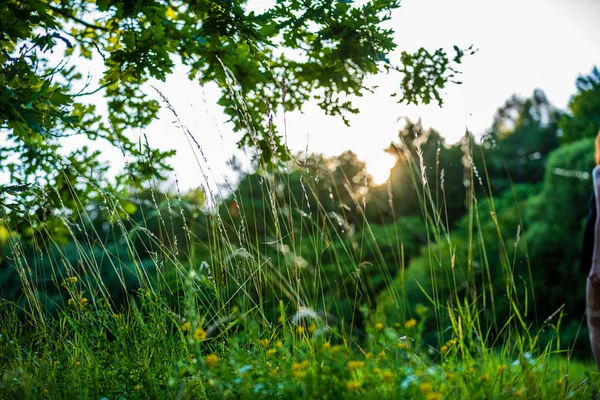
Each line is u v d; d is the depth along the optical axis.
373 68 3.31
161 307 2.42
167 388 2.08
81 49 3.76
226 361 2.13
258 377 1.83
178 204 2.73
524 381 2.10
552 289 15.73
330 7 3.20
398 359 2.09
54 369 2.33
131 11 3.12
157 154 3.33
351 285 7.86
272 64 3.62
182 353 2.30
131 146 3.39
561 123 24.09
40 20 2.84
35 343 2.66
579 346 12.53
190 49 3.47
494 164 22.78
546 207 17.16
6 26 2.76
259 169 2.83
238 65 3.53
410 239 16.36
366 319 2.20
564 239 15.99
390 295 2.56
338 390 1.72
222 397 1.87
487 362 2.26
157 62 3.28
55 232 3.45
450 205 21.62
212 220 2.70
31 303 2.75
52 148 3.16
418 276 13.08
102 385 2.20
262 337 2.40
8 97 2.60
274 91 3.61
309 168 2.87
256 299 2.60
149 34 3.31
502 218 16.23
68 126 3.12
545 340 6.71
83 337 2.43
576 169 16.88
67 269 2.74
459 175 21.73
